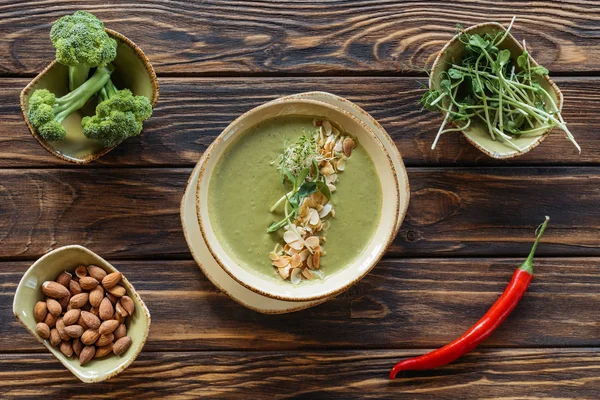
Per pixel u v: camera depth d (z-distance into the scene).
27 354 1.13
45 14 1.13
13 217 1.13
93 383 1.13
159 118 1.14
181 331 1.14
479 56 1.09
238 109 1.14
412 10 1.16
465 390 1.15
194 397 1.14
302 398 1.14
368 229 1.09
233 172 1.08
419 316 1.15
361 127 1.08
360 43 1.15
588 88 1.16
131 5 1.14
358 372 1.15
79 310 1.09
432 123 1.15
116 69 1.11
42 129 1.05
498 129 1.12
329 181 1.09
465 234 1.16
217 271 1.10
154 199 1.14
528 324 1.16
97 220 1.13
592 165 1.16
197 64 1.14
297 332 1.14
